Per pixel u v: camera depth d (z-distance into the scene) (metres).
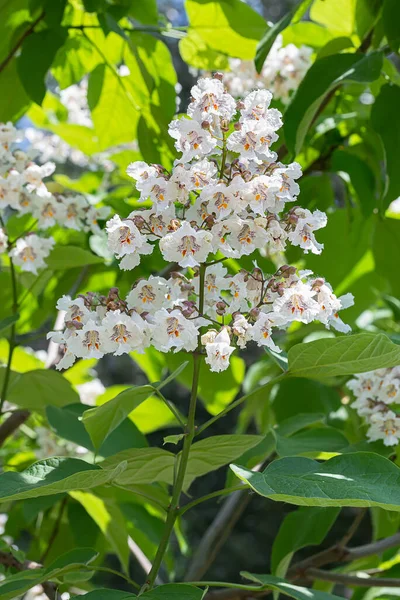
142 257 1.90
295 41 1.93
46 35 1.63
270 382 1.25
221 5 1.74
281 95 1.89
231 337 1.19
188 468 1.33
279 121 1.16
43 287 1.92
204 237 1.14
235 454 1.31
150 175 1.15
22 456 2.36
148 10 1.76
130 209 1.90
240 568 5.71
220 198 1.14
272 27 1.58
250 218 1.16
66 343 1.17
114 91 1.88
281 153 1.75
